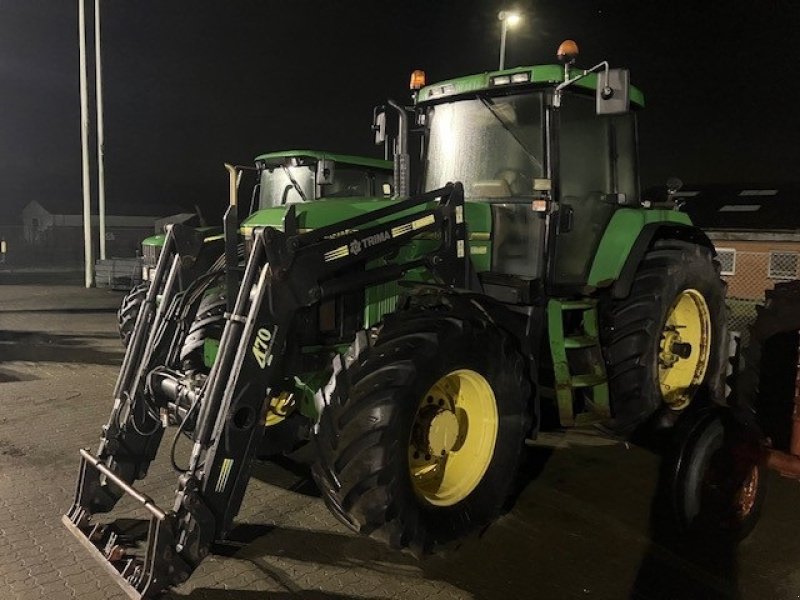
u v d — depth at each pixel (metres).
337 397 3.50
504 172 4.96
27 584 3.57
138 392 4.16
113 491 4.07
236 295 3.96
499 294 4.73
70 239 44.53
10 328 12.14
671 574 3.83
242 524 4.34
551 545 4.12
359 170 12.16
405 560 3.93
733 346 6.58
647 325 5.05
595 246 5.27
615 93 4.21
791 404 5.10
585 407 5.24
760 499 4.36
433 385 3.64
